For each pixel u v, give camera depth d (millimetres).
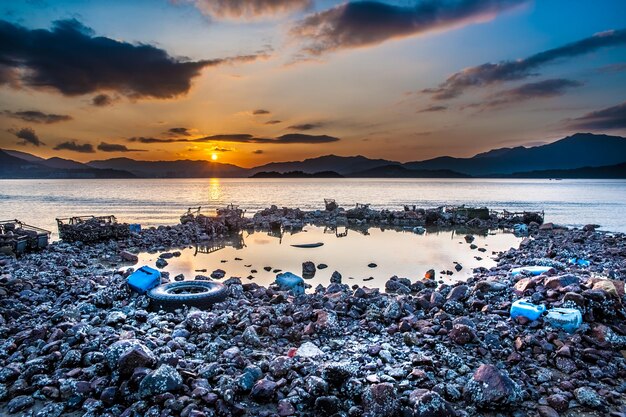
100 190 181125
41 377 8133
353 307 12961
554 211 75625
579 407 7398
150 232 35844
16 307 12898
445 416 6793
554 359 9078
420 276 20484
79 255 26094
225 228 39531
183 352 9438
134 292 14320
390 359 9195
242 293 15219
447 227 46844
